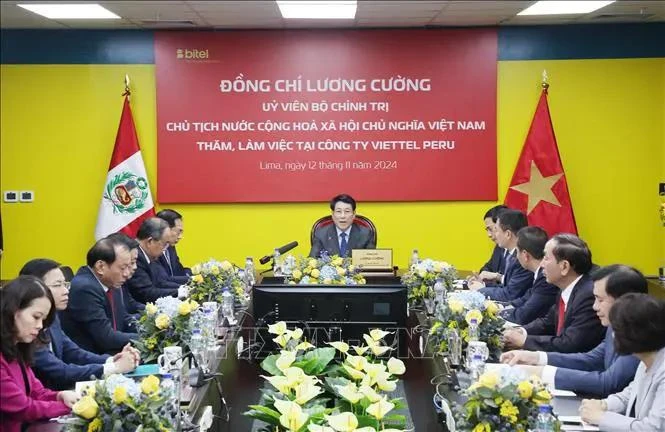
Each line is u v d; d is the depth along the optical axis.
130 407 2.25
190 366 3.28
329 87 7.26
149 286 5.38
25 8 6.15
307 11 6.35
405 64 7.23
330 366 3.11
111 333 4.07
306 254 7.39
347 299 3.64
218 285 4.68
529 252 4.53
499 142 7.31
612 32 7.21
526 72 7.26
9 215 7.38
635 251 7.38
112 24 6.98
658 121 7.29
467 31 7.20
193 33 7.21
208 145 7.29
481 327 3.52
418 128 7.28
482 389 2.22
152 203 7.29
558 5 6.20
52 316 2.99
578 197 7.36
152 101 7.32
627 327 2.68
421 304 4.74
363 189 7.34
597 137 7.30
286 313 3.65
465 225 7.37
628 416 2.84
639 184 7.33
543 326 4.28
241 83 7.25
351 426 2.13
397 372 2.71
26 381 2.94
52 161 7.34
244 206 7.39
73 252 7.41
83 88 7.29
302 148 7.31
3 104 7.30
